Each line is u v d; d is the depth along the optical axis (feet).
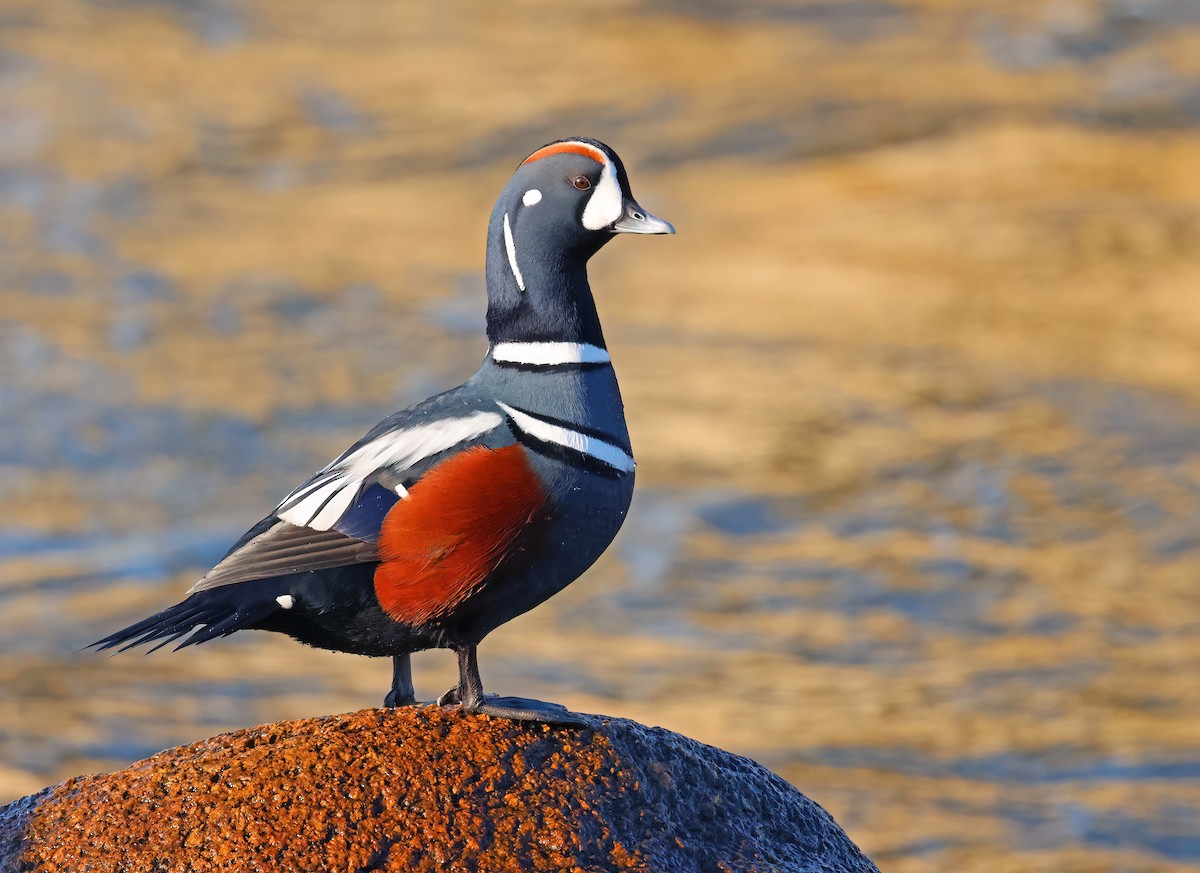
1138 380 65.82
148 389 66.85
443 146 92.79
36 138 93.35
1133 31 100.83
